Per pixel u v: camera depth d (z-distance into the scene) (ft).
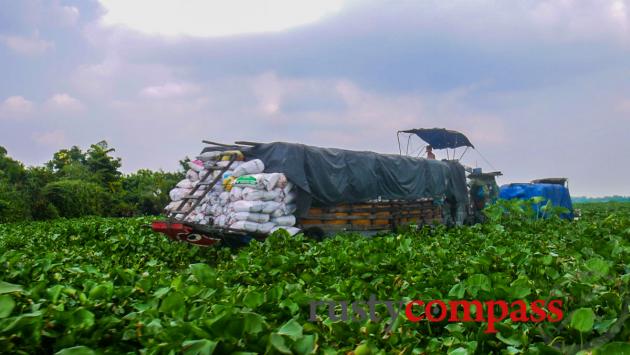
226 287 18.02
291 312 14.10
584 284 14.92
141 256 35.27
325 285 19.34
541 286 17.20
